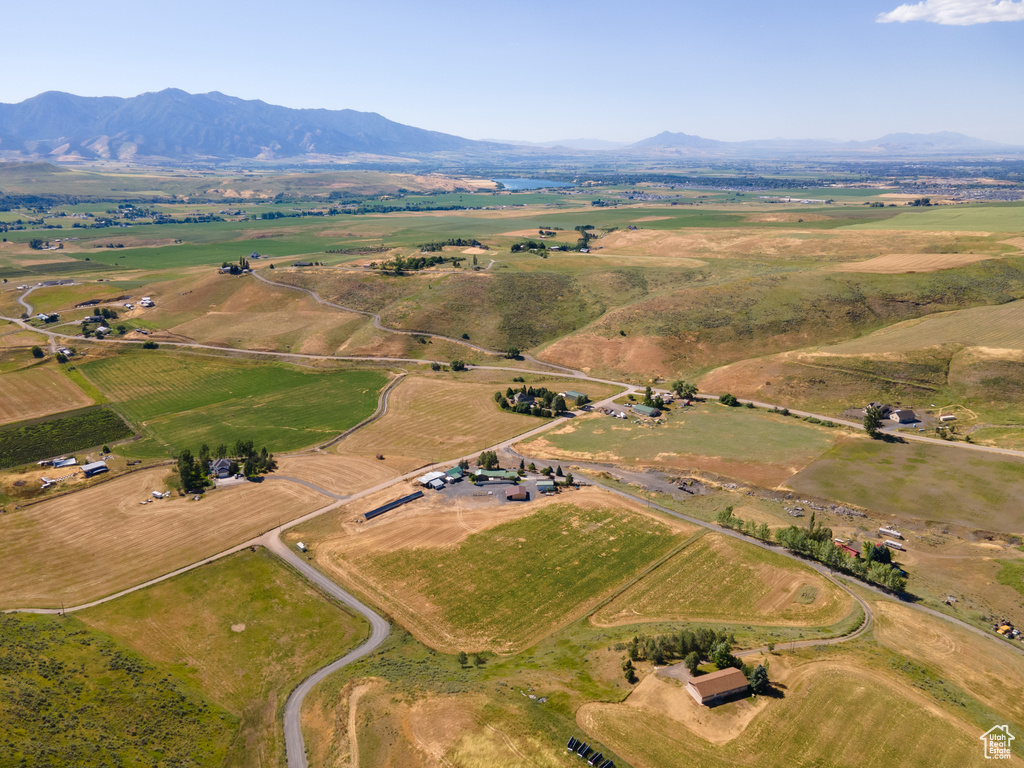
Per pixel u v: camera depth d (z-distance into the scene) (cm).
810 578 9800
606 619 9044
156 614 9275
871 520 11338
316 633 8906
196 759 6756
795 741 6312
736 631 8500
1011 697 7150
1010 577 9581
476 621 9100
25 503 12381
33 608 9394
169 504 12350
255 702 7681
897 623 8594
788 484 12594
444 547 10888
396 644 8669
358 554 10719
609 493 12625
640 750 6266
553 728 6581
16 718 6650
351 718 7131
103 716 7100
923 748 6203
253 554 10725
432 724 6800
